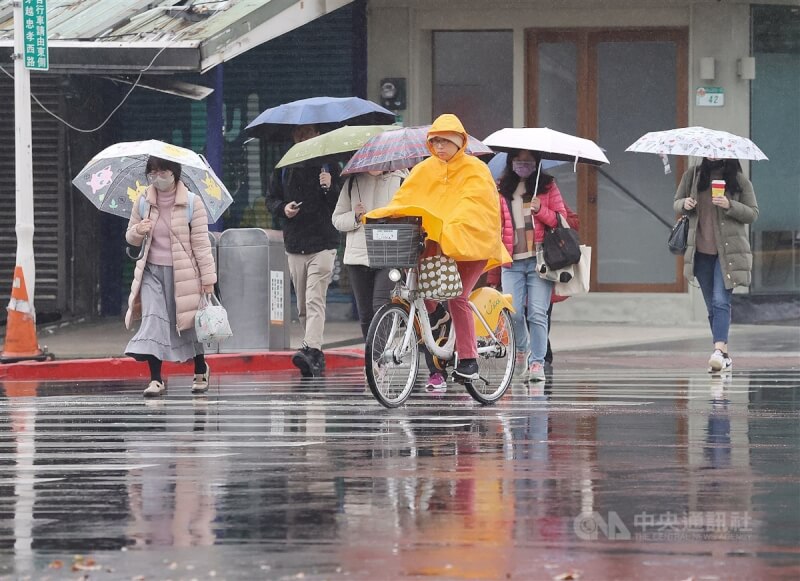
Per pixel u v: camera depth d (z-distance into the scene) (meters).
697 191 35.72
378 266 26.42
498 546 15.18
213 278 31.27
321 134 37.12
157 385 31.28
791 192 51.81
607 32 51.66
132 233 30.98
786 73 51.59
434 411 27.59
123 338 46.00
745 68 50.66
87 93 51.38
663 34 51.41
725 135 35.78
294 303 52.53
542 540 15.46
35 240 50.91
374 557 14.67
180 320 30.98
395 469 20.31
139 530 16.17
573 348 43.16
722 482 19.06
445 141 26.59
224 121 52.59
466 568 14.16
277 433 24.48
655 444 22.70
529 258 33.72
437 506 17.42
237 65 52.38
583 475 19.69
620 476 19.58
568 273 33.50
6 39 45.88
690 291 50.91
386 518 16.70
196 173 33.34
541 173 33.62
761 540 15.46
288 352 39.66
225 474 20.06
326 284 36.25
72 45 43.28
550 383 33.38
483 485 18.91
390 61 51.69
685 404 28.61
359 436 23.94
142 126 52.72
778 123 51.62
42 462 21.44
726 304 35.72
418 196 26.89
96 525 16.48
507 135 33.34
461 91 52.12
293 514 17.00
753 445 22.56
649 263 52.09
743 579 13.70
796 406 28.22
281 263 40.84
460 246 26.20
